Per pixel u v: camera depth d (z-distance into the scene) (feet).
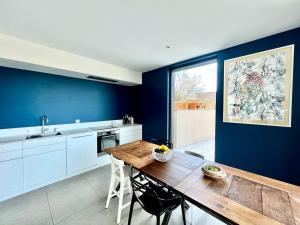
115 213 6.15
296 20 5.57
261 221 2.77
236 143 7.98
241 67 7.68
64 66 8.74
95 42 7.54
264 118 7.03
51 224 5.57
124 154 6.62
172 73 11.76
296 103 6.20
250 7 4.86
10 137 8.27
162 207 4.44
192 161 5.85
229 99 8.16
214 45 7.86
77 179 9.02
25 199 7.04
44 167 8.20
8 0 4.49
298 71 6.12
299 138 6.17
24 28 6.19
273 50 6.68
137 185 4.88
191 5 4.79
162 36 6.89
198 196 3.54
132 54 9.19
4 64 7.77
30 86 9.18
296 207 3.16
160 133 12.40
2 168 6.89
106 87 13.32
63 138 8.94
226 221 2.89
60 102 10.54
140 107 14.40
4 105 8.34
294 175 6.33
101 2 4.65
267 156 7.01
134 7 4.89
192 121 14.32
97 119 12.77
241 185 4.04
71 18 5.49
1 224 5.58
